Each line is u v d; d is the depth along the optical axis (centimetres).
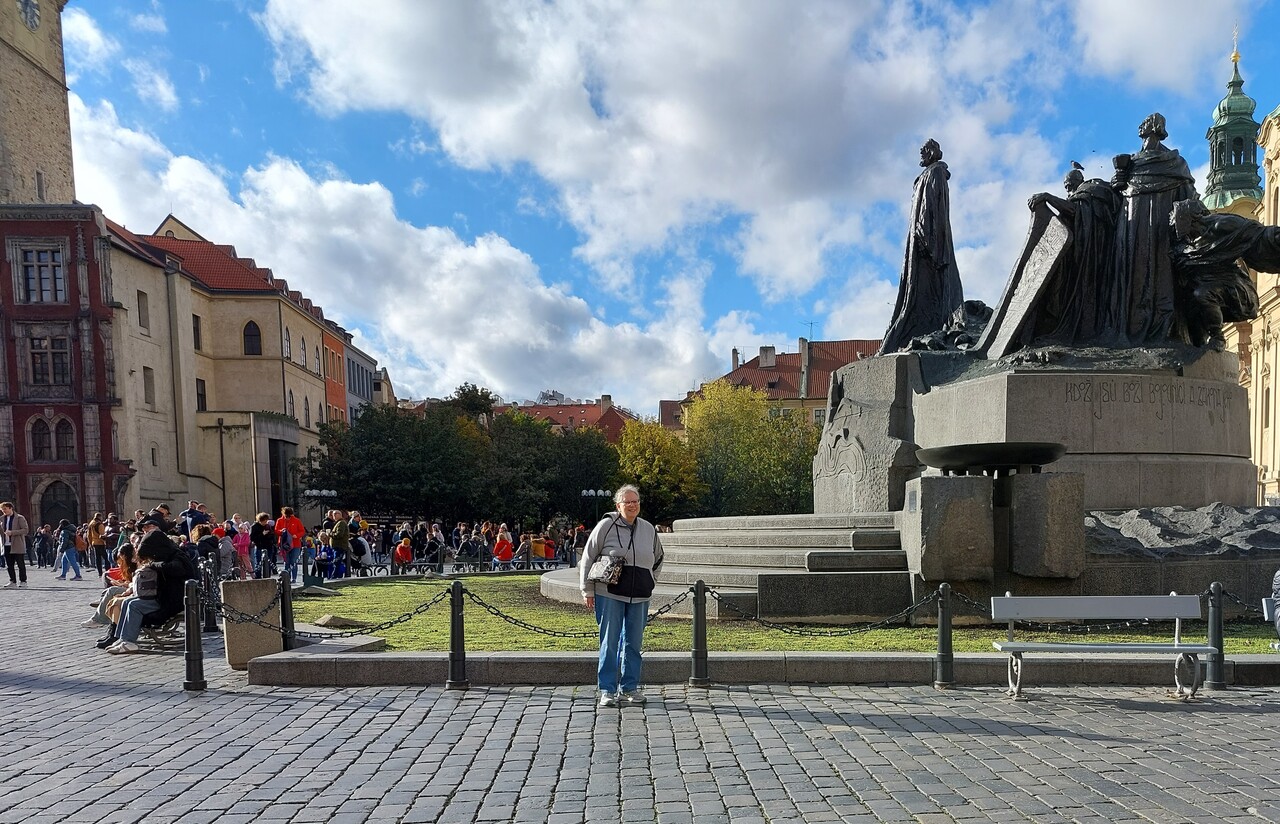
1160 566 940
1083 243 1302
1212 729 579
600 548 660
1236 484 1201
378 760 529
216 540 1481
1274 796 454
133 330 4875
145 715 653
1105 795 456
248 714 648
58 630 1216
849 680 716
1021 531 925
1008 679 703
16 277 4619
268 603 834
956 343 1456
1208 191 6309
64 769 521
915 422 1359
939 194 1617
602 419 9731
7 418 4562
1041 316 1323
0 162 5191
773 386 8519
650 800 454
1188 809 436
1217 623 690
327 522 2781
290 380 6116
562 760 523
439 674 739
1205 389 1202
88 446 4597
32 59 5525
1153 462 1155
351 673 742
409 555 2580
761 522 1279
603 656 650
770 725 594
